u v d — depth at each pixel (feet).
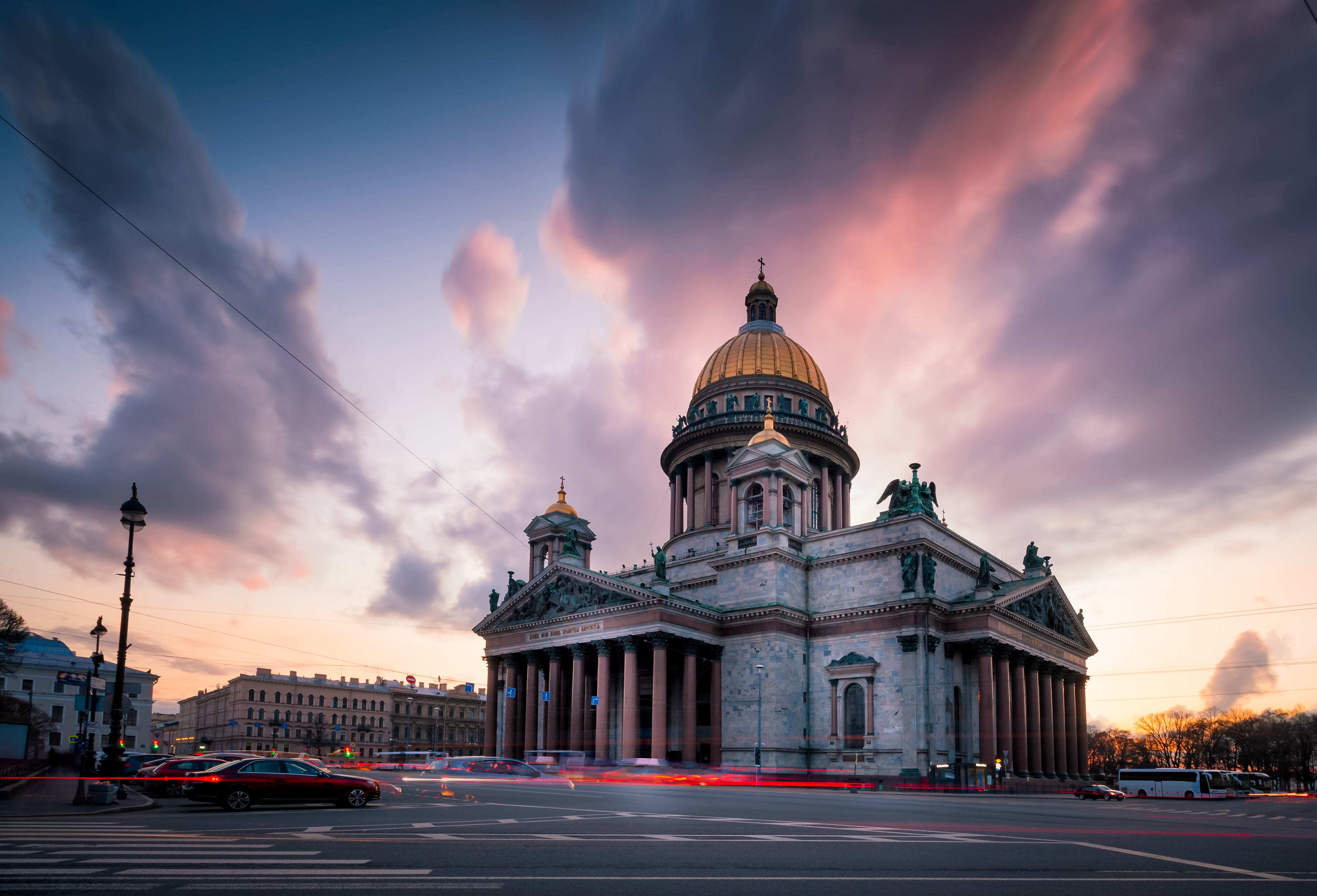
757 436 376.89
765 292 520.01
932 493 348.59
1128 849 93.86
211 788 137.69
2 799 153.38
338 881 63.57
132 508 157.17
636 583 389.39
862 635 327.26
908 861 79.71
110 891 58.49
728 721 334.24
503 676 390.42
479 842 89.92
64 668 521.24
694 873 70.23
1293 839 112.37
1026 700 341.62
